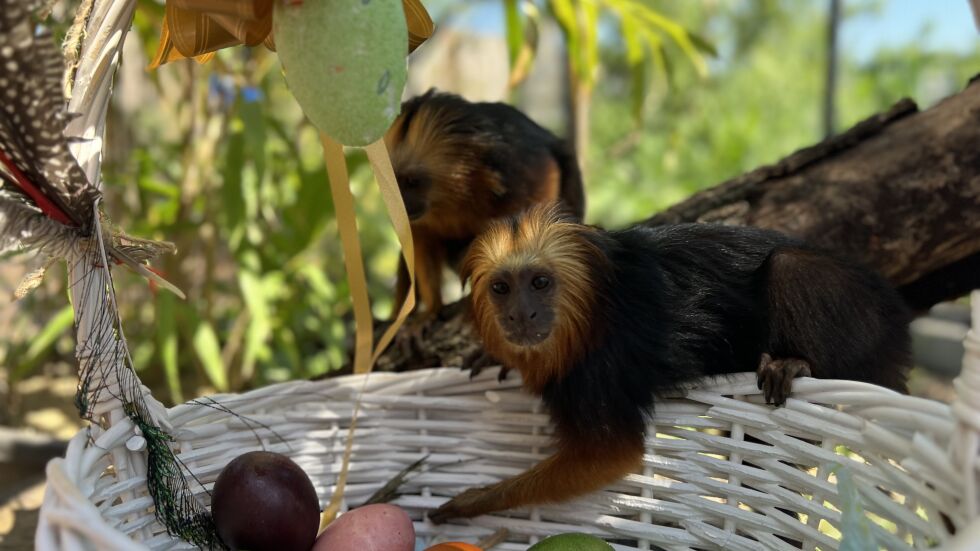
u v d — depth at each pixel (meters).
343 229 0.38
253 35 0.31
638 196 1.30
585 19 0.75
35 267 0.32
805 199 0.52
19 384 0.83
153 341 0.81
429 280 0.56
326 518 0.38
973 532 0.23
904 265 0.52
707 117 1.54
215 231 0.75
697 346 0.40
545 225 0.41
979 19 0.27
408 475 0.41
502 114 0.56
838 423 0.33
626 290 0.39
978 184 0.50
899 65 1.52
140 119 0.99
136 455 0.34
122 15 0.31
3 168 0.30
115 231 0.32
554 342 0.39
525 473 0.39
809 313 0.39
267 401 0.40
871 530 0.29
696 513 0.37
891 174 0.51
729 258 0.42
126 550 0.25
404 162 0.54
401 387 0.41
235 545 0.34
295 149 0.72
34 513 0.53
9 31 0.25
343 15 0.26
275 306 0.78
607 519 0.39
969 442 0.25
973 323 0.26
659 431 0.39
